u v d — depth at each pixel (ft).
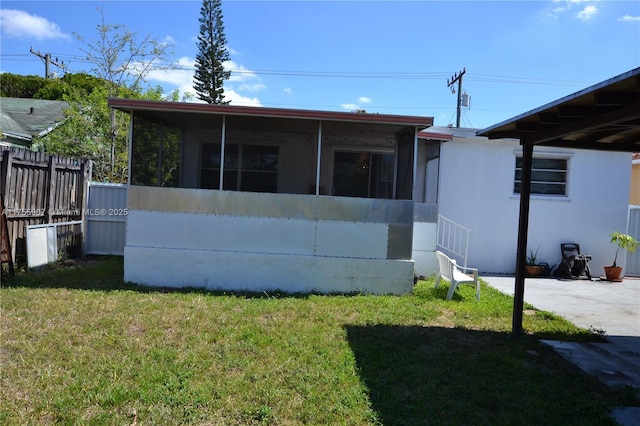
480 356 14.84
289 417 10.45
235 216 24.48
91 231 33.06
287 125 27.91
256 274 24.38
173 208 24.45
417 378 12.78
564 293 27.61
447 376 13.12
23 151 25.57
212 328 16.58
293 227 24.50
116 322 16.83
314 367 13.30
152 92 56.65
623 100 11.69
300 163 33.45
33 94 105.09
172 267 24.32
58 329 15.83
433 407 11.04
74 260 30.78
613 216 35.09
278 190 33.40
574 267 33.76
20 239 25.88
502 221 34.58
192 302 20.38
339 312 19.90
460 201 34.30
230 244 24.49
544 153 34.68
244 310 19.38
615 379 13.55
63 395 10.96
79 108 51.67
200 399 10.97
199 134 32.37
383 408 10.96
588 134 17.01
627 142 17.80
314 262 24.41
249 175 33.24
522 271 17.42
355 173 33.81
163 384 11.76
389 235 24.71
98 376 12.06
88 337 15.10
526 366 14.21
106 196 33.04
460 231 34.14
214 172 32.99
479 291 23.66
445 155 34.22
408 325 18.42
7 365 12.65
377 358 14.21
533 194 35.24
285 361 13.70
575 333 18.28
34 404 10.56
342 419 10.42
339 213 24.57
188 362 13.24
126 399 10.93
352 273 24.54
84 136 50.21
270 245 24.50
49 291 21.34
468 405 11.23
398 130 27.66
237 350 14.48
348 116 23.50
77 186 31.73
